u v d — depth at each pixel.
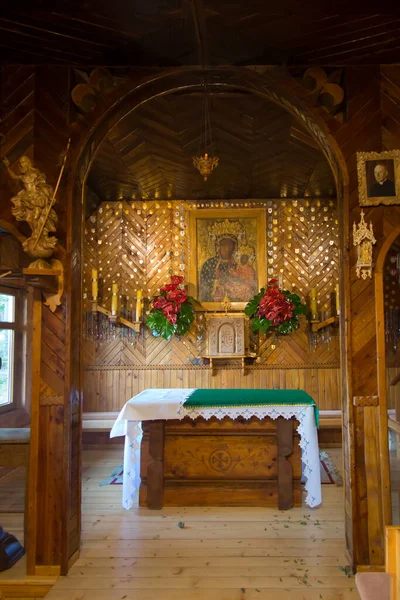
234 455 3.65
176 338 5.53
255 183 5.13
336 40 2.67
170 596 2.41
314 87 2.89
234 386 5.47
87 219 5.56
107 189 5.29
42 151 2.82
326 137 2.90
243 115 3.67
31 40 2.64
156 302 5.23
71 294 2.78
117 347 5.52
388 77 2.89
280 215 5.60
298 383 5.46
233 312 5.54
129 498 3.56
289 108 3.11
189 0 2.31
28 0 2.32
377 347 2.74
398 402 3.44
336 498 3.81
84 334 5.50
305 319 5.50
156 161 4.51
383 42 2.69
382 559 2.63
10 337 5.00
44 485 2.69
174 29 2.56
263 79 2.93
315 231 5.57
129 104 3.06
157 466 3.61
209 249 5.59
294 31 2.59
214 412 3.54
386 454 2.68
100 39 2.64
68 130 2.84
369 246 2.76
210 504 3.63
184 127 3.85
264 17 2.46
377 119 2.87
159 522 3.34
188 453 3.67
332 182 5.09
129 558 2.81
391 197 2.78
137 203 5.64
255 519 3.38
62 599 2.38
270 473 3.63
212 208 5.63
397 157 2.80
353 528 2.65
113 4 2.34
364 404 2.73
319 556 2.82
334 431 5.34
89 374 5.49
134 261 5.59
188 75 3.03
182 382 5.49
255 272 5.55
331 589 2.46
